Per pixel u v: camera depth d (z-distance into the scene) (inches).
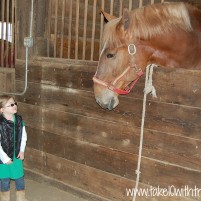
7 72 145.1
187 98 91.5
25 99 137.0
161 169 99.4
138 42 88.7
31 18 129.6
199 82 88.6
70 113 122.3
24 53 135.3
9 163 105.8
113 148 111.0
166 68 94.7
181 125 93.5
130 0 110.6
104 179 115.0
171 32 89.0
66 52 146.2
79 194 122.8
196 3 188.1
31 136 136.9
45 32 133.3
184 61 93.1
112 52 89.0
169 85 94.8
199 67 94.7
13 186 130.8
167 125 96.5
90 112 116.0
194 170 92.3
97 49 166.2
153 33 88.4
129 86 98.3
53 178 131.8
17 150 109.0
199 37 92.0
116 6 167.6
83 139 119.5
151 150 101.0
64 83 122.6
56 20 130.6
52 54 136.6
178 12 89.9
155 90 97.6
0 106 105.6
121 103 106.7
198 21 92.4
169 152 97.0
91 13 162.1
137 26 88.1
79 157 121.7
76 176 123.8
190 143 92.3
